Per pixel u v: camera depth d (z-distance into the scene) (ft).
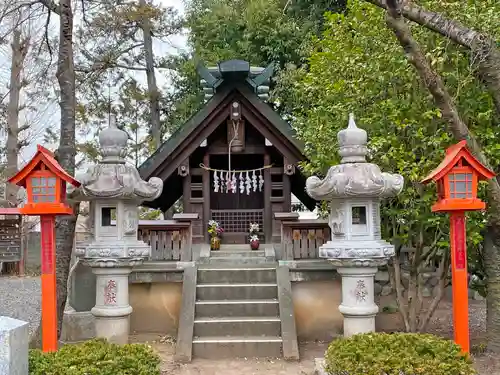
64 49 24.89
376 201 24.21
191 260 31.89
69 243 24.25
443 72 24.06
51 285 19.63
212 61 56.75
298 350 24.84
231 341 24.81
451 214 19.24
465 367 15.24
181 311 26.58
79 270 29.37
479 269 27.71
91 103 58.85
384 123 25.88
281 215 32.30
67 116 24.79
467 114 24.62
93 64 43.75
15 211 39.58
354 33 28.73
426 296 33.09
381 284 30.30
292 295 29.30
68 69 24.93
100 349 15.97
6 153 63.00
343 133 24.34
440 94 19.72
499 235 23.03
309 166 29.68
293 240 32.01
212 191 41.22
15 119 57.06
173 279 29.96
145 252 25.05
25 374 13.24
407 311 27.40
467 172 18.88
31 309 42.80
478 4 24.54
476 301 40.91
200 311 27.25
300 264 30.60
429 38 24.57
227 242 39.58
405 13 20.85
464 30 21.04
